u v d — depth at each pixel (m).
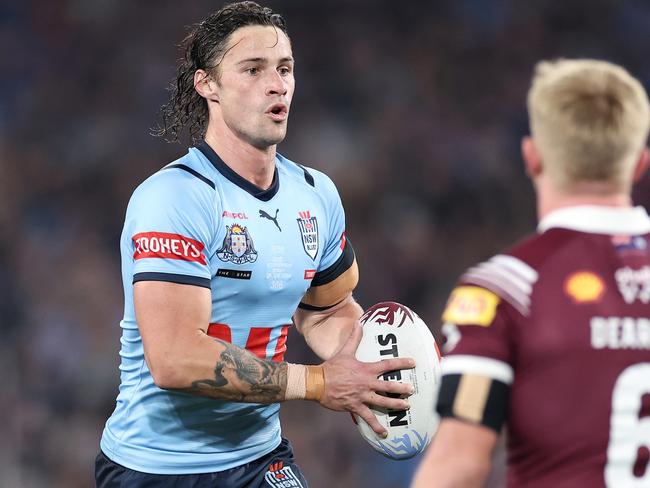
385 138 55.25
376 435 13.60
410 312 14.12
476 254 50.84
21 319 46.31
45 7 58.81
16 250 49.53
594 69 9.03
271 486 13.95
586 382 8.63
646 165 9.44
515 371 8.78
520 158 55.34
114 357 44.78
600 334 8.67
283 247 13.55
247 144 13.46
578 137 8.77
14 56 57.44
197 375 12.45
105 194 52.75
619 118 8.75
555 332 8.66
